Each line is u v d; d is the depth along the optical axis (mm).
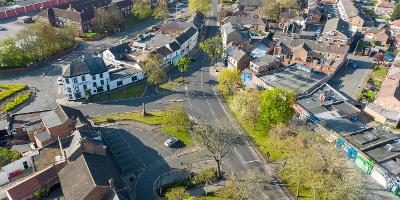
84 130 100562
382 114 121375
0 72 153625
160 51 159500
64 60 167875
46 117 106188
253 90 140125
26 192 84625
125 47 165375
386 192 91125
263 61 152500
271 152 106125
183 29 197375
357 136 105625
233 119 123438
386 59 173000
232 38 175250
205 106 131875
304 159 89125
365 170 97938
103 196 80750
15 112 125750
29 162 97312
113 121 121062
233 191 88562
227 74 136750
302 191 91375
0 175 92312
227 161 102375
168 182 94438
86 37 194000
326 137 108312
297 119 117812
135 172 98000
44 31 163875
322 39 186625
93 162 87812
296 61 164125
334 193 78125
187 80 151625
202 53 180625
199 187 93000
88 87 135875
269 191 91500
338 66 158875
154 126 118500
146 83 148625
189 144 109750
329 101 126688
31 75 153125
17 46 159250
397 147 101500
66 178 85625
